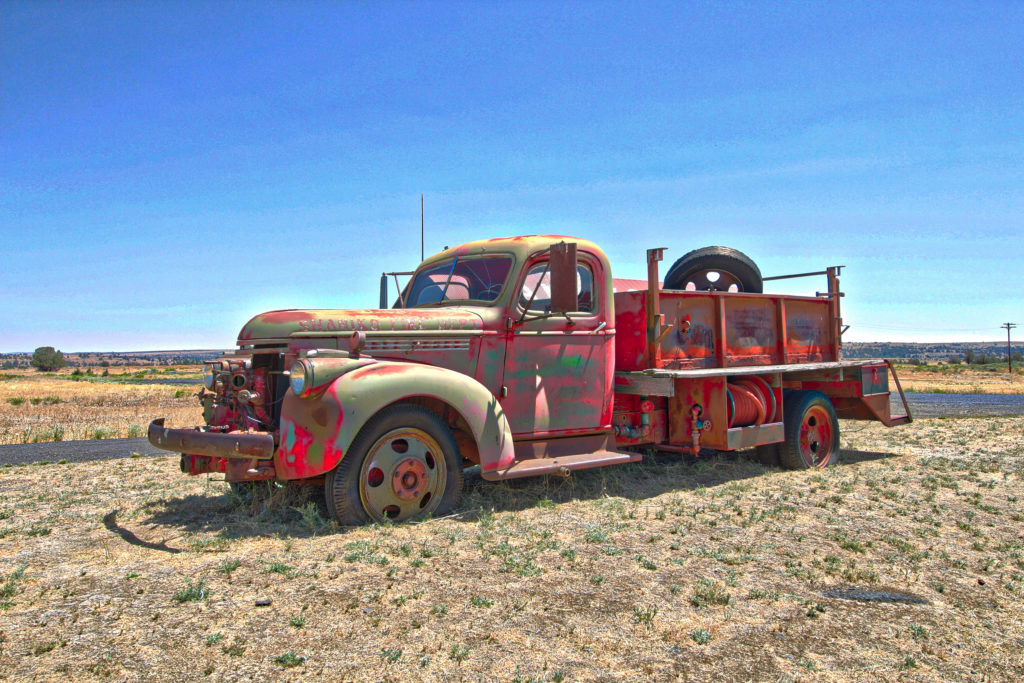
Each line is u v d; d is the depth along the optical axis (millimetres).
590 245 6234
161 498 5738
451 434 5125
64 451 9438
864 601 3449
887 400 8734
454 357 5422
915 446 9297
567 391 6016
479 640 2896
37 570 3779
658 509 5410
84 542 4367
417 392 4852
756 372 6828
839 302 8328
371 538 4395
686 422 6871
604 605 3328
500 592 3471
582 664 2688
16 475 7176
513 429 5684
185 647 2783
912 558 4148
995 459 8023
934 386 35031
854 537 4633
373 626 3021
